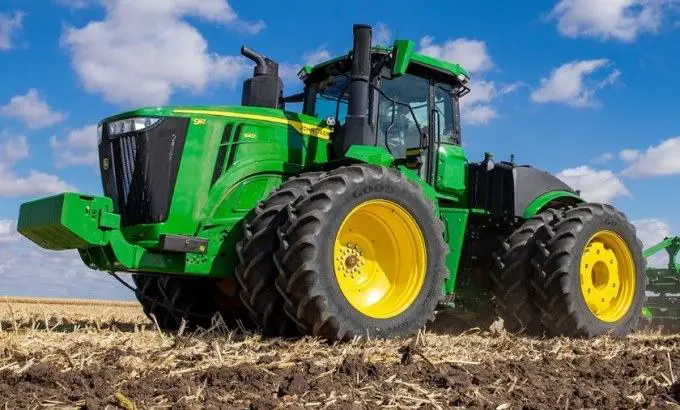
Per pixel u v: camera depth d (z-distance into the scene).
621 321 7.27
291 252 5.07
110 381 3.52
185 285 6.73
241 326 5.66
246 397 3.39
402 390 3.64
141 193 5.72
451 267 6.95
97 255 5.59
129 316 9.23
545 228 6.95
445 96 7.41
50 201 5.26
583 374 4.51
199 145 5.82
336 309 5.16
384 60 6.52
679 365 5.00
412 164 6.66
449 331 7.57
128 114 5.89
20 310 9.62
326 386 3.63
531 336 6.94
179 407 3.12
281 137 6.20
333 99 6.98
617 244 7.37
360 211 5.55
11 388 3.37
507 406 3.49
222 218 5.83
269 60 6.76
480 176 7.50
